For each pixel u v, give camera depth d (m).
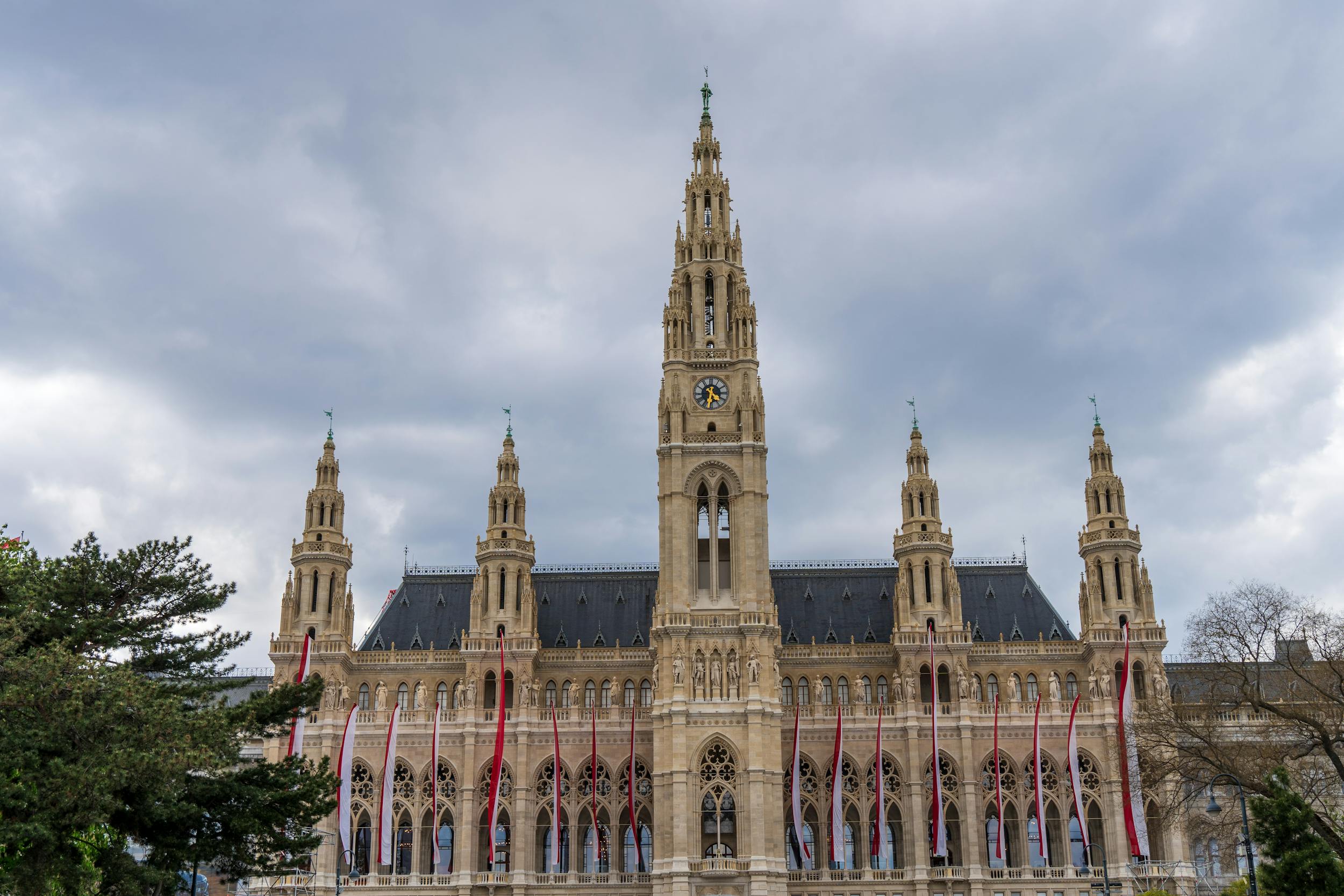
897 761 124.00
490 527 132.75
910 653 126.50
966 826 121.00
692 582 125.31
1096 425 136.00
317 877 120.44
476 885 120.44
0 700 58.72
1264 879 65.38
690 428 131.12
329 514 133.50
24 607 64.69
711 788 118.75
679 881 114.69
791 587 138.62
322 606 130.00
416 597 139.88
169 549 70.62
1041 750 123.94
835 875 119.56
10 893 57.19
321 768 72.81
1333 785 93.50
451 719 126.69
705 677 121.50
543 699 129.88
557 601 138.38
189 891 95.38
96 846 62.53
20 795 57.12
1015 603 136.00
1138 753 108.81
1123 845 119.31
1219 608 87.62
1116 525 130.12
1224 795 106.25
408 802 124.81
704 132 144.50
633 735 120.94
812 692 128.75
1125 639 125.25
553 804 123.88
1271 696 108.81
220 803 68.25
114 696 60.56
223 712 67.50
